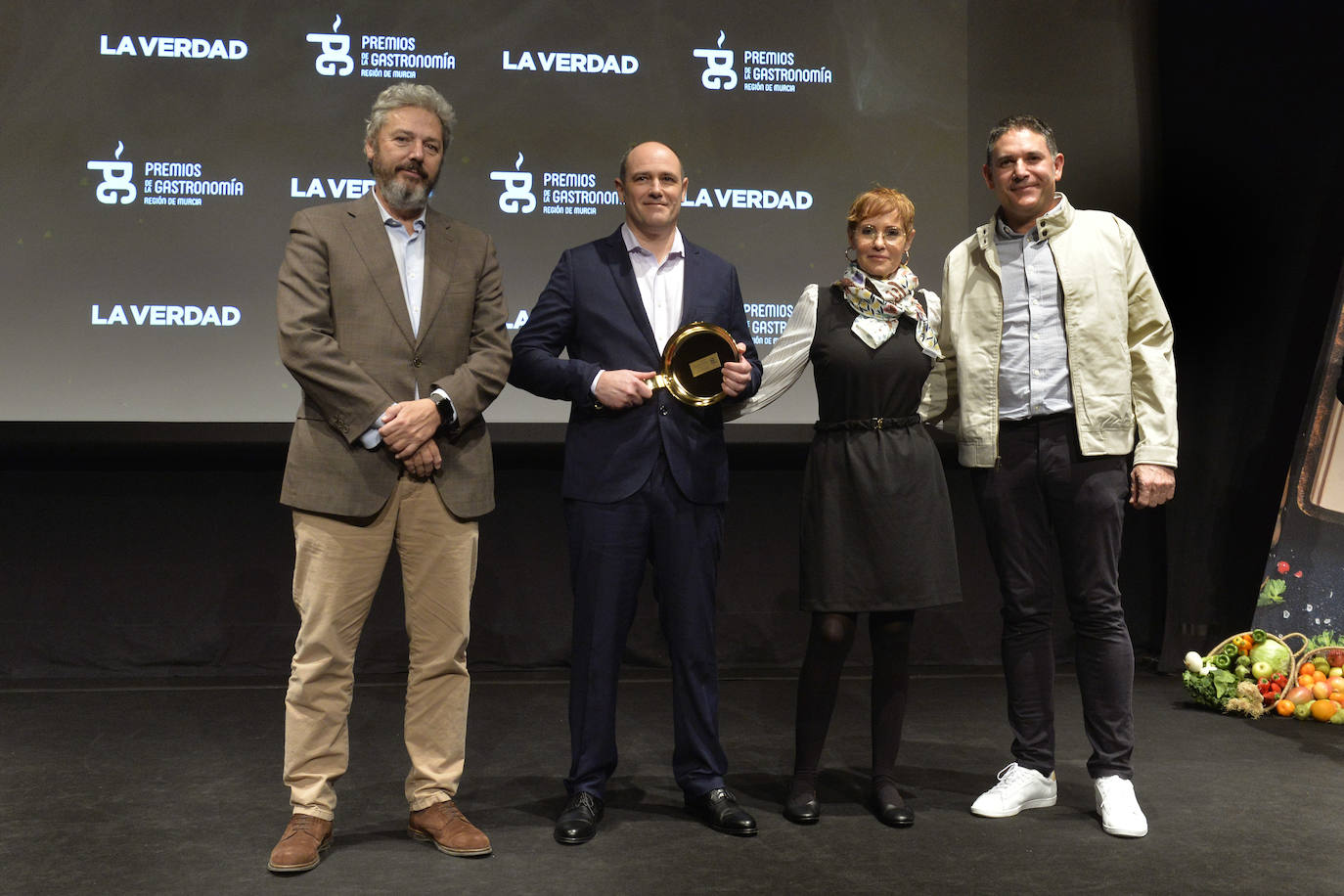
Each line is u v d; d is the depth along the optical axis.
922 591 2.29
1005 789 2.38
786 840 2.20
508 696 3.55
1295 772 2.71
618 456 2.27
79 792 2.49
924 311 2.41
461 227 2.27
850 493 2.33
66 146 3.63
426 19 3.78
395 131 2.11
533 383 2.31
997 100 4.02
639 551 2.30
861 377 2.33
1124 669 2.33
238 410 3.70
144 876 1.97
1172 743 2.99
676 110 3.87
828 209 3.92
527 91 3.82
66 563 3.80
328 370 2.02
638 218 2.32
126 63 3.66
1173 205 4.07
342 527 2.07
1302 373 3.80
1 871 2.00
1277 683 3.36
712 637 2.37
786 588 4.07
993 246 2.47
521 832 2.24
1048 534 2.45
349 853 2.11
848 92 3.93
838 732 3.13
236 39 3.71
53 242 3.62
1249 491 3.92
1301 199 3.81
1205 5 3.97
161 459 3.73
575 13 3.84
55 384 3.62
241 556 3.86
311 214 2.13
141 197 3.66
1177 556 4.02
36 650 3.78
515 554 3.97
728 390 2.26
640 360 2.31
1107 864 2.06
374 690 3.61
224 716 3.25
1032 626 2.44
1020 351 2.40
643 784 2.60
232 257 3.70
